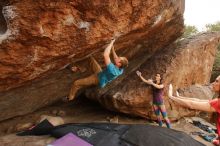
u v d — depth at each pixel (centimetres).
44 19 394
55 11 396
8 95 556
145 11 531
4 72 429
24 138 565
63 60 500
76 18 423
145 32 625
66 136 533
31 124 650
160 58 843
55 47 441
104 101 779
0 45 391
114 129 567
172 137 542
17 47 404
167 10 617
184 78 856
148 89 745
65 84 669
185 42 925
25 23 383
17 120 679
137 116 777
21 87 553
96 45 505
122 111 761
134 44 688
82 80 542
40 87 607
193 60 888
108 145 515
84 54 525
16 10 367
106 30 481
